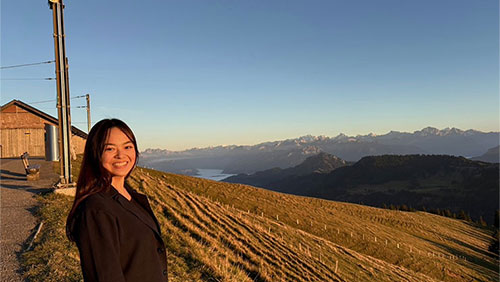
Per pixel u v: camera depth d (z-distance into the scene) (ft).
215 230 66.95
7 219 35.58
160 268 7.45
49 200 43.83
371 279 100.63
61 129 50.08
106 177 7.28
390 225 273.75
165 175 226.38
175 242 42.75
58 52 48.96
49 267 23.03
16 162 92.63
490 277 184.34
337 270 93.15
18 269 22.81
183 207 77.00
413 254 190.39
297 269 69.31
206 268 37.04
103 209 6.45
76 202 6.89
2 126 119.75
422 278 133.69
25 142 122.72
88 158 7.30
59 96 49.73
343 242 186.50
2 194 48.19
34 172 60.54
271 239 90.74
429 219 351.46
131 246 6.83
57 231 31.42
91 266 6.01
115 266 6.10
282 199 253.03
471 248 265.95
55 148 66.85
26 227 32.83
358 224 236.22
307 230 191.62
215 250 51.42
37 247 26.86
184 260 37.65
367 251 180.14
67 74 50.14
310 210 240.73
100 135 7.34
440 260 192.54
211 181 253.65
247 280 42.98
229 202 206.28
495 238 311.06
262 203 224.33
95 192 6.95
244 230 84.99
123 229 6.73
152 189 82.64
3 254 25.54
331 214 248.52
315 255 102.27
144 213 8.18
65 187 49.52
